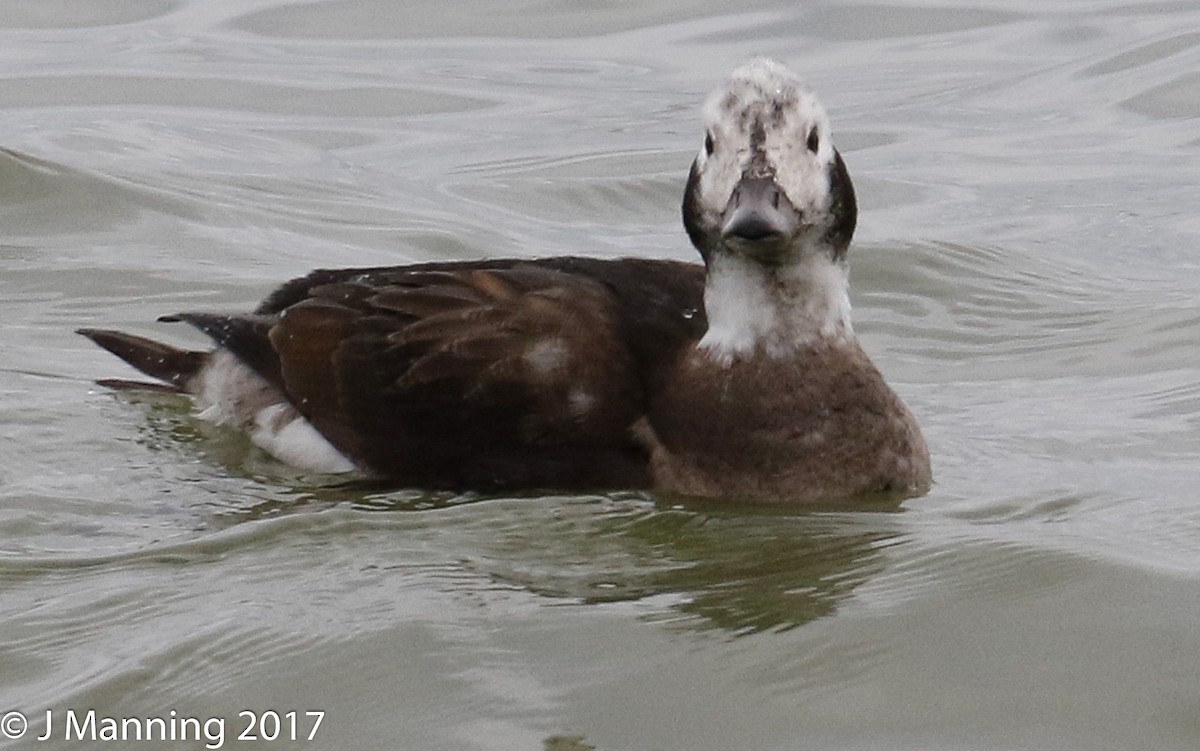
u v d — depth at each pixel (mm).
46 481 12656
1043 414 14203
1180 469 12852
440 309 12773
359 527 11688
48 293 16625
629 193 20125
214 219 18625
